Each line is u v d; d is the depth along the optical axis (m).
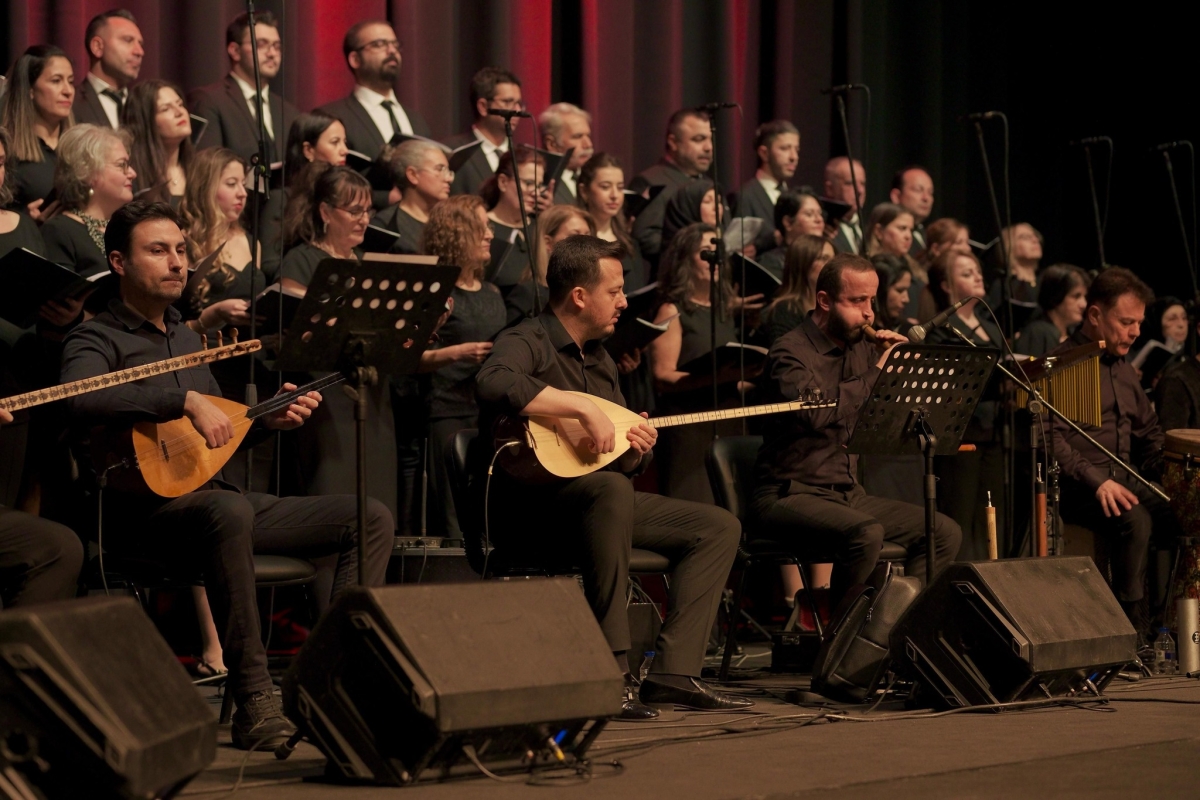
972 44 27.95
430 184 16.47
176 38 19.38
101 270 13.68
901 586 11.80
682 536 11.80
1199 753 9.01
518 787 8.00
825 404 12.88
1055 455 14.59
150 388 10.22
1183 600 13.45
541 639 8.33
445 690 7.70
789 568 16.56
